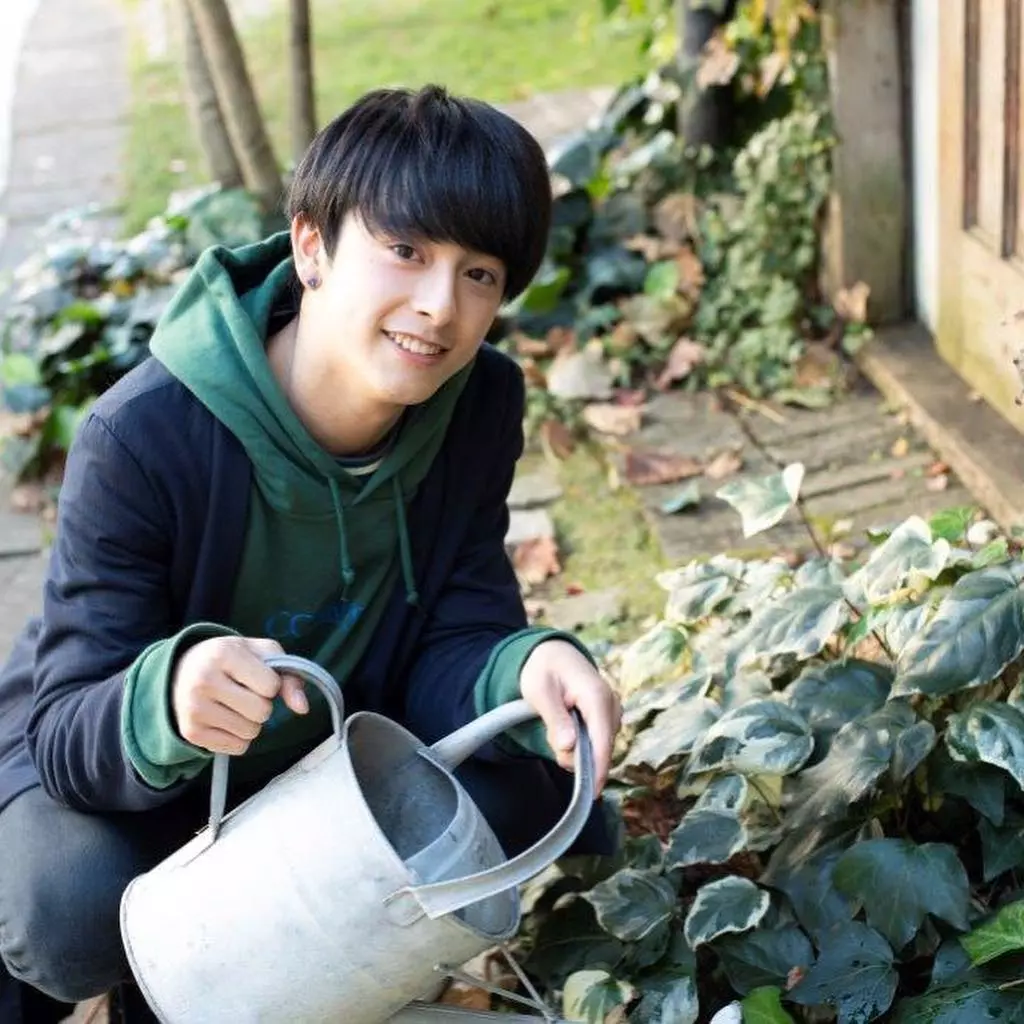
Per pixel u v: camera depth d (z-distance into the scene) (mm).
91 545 1867
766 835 2166
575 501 3635
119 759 1769
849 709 2168
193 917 1727
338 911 1666
